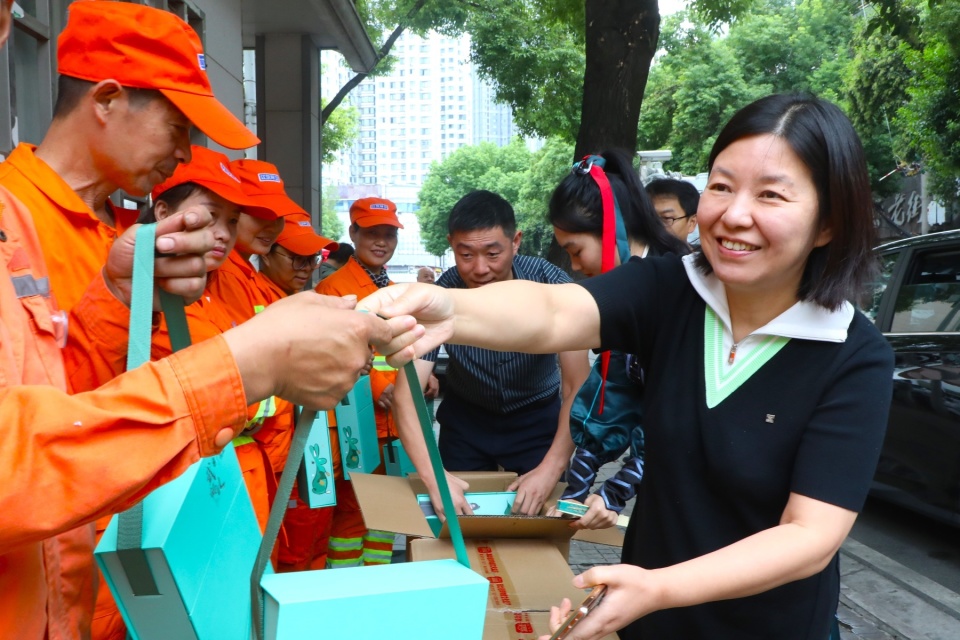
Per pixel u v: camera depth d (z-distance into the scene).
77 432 0.85
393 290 1.29
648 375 1.60
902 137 18.70
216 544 1.10
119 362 1.33
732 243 1.36
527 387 2.85
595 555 4.34
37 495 0.84
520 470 2.91
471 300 1.39
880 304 5.34
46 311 1.20
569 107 16.84
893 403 4.92
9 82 3.34
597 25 7.80
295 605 0.95
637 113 7.88
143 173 1.77
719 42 26.52
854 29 21.50
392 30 18.16
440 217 58.09
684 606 1.33
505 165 57.69
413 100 146.25
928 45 15.27
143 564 0.98
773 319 1.43
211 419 0.92
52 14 3.89
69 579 1.22
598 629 1.16
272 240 3.20
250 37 11.89
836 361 1.39
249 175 3.10
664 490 1.50
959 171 15.86
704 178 11.86
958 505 4.44
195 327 2.32
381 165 146.62
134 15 1.72
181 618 1.00
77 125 1.73
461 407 2.99
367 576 1.07
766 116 1.34
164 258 1.16
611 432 2.15
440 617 1.03
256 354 0.94
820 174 1.33
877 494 5.10
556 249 7.02
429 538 2.01
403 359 1.12
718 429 1.42
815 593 1.45
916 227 24.14
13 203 1.26
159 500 1.02
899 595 3.99
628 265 1.64
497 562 1.92
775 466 1.39
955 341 4.56
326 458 2.84
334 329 0.99
